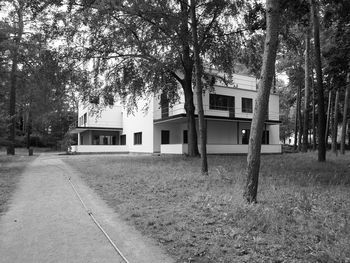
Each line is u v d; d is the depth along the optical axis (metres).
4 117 17.42
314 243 4.34
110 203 7.44
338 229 4.83
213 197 7.25
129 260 4.12
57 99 20.56
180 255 4.23
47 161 20.47
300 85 33.53
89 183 10.45
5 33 21.08
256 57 18.98
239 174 11.01
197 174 11.40
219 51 18.62
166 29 15.75
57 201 7.71
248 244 4.42
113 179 10.99
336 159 18.39
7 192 8.87
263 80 6.88
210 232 4.99
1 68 24.06
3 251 4.46
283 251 4.14
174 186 9.05
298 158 19.94
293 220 5.37
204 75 21.23
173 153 26.84
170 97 22.23
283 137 59.47
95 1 14.59
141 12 15.18
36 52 20.92
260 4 13.59
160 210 6.46
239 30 17.64
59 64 17.00
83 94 18.78
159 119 29.12
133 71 19.38
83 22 15.79
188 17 15.59
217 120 29.34
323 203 6.63
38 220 6.02
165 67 18.03
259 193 7.71
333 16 14.26
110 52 17.81
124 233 5.20
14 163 18.50
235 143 31.75
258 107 6.89
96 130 39.59
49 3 15.28
